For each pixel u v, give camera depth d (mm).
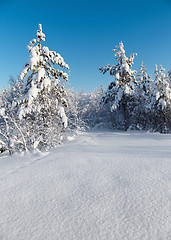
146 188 2566
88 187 2795
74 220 1862
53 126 10500
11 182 3328
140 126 26031
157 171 3332
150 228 1633
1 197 2641
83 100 40031
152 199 2201
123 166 3865
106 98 28734
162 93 19672
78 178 3281
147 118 25328
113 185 2801
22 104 9008
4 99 8375
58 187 2896
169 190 2438
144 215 1852
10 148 7500
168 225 1654
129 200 2230
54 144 9422
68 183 3055
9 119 8062
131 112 28922
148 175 3141
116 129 31391
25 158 5922
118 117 31547
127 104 27750
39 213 2074
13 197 2609
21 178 3539
